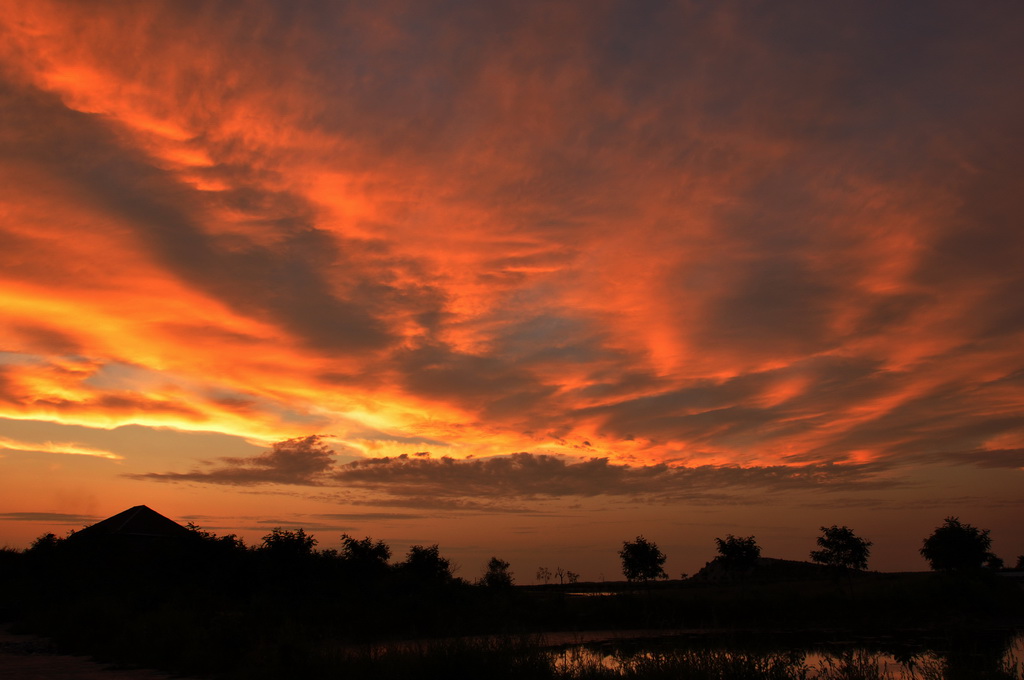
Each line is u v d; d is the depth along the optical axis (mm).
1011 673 11977
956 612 36625
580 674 12633
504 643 13398
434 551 42688
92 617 25531
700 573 84312
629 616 35094
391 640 23000
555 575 68562
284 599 31875
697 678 11188
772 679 11172
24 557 44688
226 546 37469
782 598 39250
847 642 26109
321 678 13578
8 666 18875
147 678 16109
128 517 57969
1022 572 59844
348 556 41250
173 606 26500
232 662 17281
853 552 43500
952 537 52312
